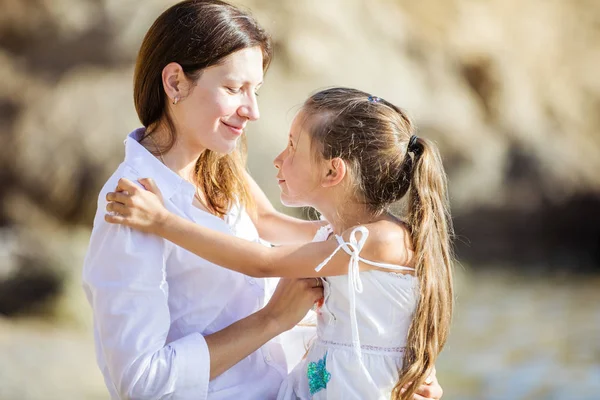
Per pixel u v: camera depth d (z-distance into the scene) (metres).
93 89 17.66
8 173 16.94
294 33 18.47
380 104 4.03
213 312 3.83
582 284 17.11
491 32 22.58
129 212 3.57
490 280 17.59
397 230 3.86
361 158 3.92
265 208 4.61
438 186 3.96
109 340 3.52
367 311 3.80
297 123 4.06
